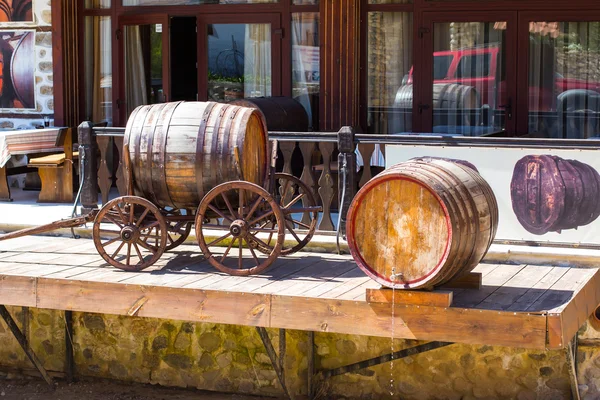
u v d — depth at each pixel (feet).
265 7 43.11
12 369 33.22
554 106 41.09
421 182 22.97
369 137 29.78
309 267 27.91
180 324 31.01
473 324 23.18
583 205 28.09
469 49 41.60
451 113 42.09
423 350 28.30
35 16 44.39
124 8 44.91
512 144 28.50
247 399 30.27
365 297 24.23
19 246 31.04
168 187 27.17
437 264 23.04
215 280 26.25
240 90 43.93
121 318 31.58
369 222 23.77
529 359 27.99
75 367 32.40
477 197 23.94
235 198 27.14
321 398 30.09
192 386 31.12
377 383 29.50
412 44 42.14
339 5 41.73
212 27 43.91
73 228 32.30
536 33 40.88
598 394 27.81
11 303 27.09
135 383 31.78
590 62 40.47
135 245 27.35
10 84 45.11
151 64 44.91
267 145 28.35
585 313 25.39
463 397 28.63
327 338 29.76
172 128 27.09
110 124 45.70
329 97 42.16
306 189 30.73
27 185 44.16
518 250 28.43
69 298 26.53
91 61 45.60
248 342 30.35
